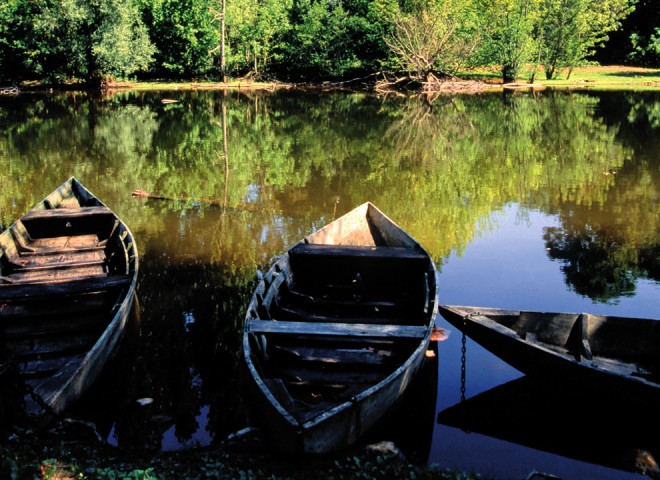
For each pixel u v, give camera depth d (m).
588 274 10.45
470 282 10.12
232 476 5.03
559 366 6.54
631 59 46.12
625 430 6.30
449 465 5.71
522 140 22.39
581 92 35.66
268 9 42.16
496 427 6.33
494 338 7.13
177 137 23.06
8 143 21.66
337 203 14.90
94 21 36.16
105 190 15.88
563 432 6.23
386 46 40.03
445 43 37.78
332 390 6.53
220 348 8.06
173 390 7.07
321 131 24.48
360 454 5.54
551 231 12.68
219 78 44.03
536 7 39.34
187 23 41.41
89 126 25.20
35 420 5.64
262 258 11.32
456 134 23.69
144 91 38.09
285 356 7.09
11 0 34.97
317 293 9.11
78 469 4.91
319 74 43.75
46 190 15.81
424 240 12.24
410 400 6.75
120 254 9.69
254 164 18.80
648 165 18.14
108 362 7.00
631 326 7.37
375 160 19.42
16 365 6.62
